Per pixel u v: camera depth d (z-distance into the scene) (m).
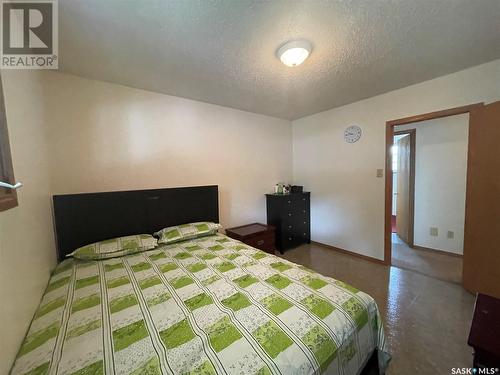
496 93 1.86
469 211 2.04
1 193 0.84
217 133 2.88
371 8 1.22
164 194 2.30
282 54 1.59
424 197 3.24
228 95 2.52
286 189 3.58
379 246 2.78
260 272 1.42
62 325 0.95
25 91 1.24
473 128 1.97
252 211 3.30
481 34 1.48
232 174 3.05
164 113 2.44
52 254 1.66
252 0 1.15
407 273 2.49
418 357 1.36
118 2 1.13
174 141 2.52
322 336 0.88
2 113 0.87
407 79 2.19
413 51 1.68
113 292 1.21
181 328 0.91
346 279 2.38
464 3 1.19
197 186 2.61
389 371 1.27
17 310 0.86
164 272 1.46
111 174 2.13
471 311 1.78
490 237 1.86
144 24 1.31
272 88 2.34
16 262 0.90
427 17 1.30
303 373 0.76
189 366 0.73
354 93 2.56
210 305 1.07
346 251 3.14
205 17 1.27
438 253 3.10
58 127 1.85
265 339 0.84
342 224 3.17
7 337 0.75
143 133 2.31
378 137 2.69
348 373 0.93
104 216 1.96
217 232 2.56
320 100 2.78
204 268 1.50
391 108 2.53
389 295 2.05
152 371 0.71
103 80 2.05
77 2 1.12
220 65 1.83
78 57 1.65
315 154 3.46
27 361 0.77
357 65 1.88
